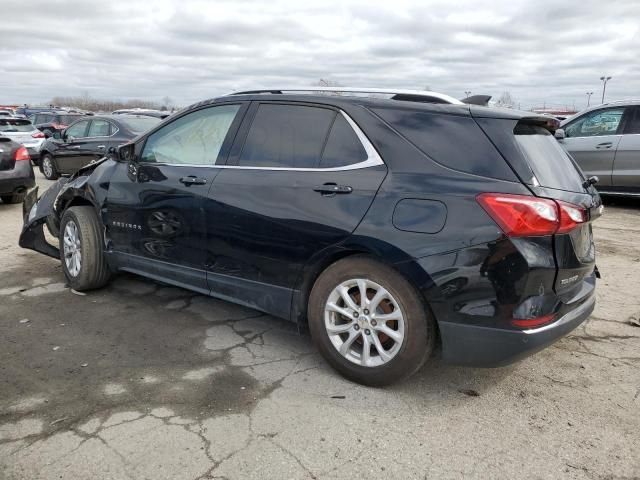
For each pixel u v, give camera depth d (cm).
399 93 330
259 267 346
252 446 259
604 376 333
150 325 405
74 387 312
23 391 307
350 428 275
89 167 487
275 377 326
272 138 352
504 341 271
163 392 307
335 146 324
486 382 325
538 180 277
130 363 343
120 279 512
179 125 407
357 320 310
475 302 273
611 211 906
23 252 611
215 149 379
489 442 266
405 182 293
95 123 1193
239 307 445
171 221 392
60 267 553
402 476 240
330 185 314
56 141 1291
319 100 338
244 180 351
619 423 283
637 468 247
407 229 285
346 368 318
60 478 235
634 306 453
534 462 251
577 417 289
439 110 303
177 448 256
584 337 391
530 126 310
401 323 294
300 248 323
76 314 425
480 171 281
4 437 263
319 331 325
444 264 276
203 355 355
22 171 861
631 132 880
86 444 258
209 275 376
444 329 282
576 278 298
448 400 304
